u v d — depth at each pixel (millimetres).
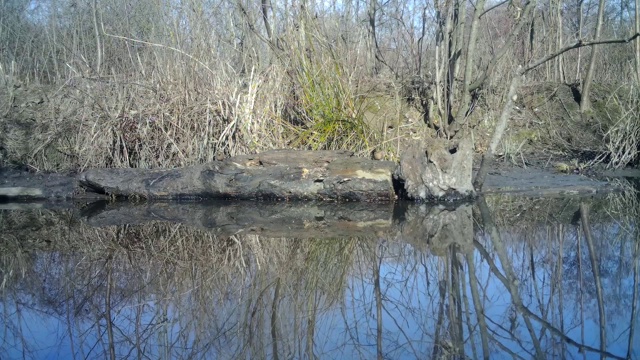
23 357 3697
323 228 6789
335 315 4238
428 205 7906
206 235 6594
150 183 8531
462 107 10227
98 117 9133
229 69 9016
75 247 6297
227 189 8320
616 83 12352
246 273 5285
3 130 9766
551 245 5953
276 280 5066
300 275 5180
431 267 5293
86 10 15781
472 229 6613
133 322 4266
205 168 8430
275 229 6793
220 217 7516
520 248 5859
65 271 5508
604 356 3475
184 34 9406
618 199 8141
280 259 5648
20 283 5172
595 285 4785
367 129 9141
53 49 15281
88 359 3645
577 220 6977
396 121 10031
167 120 9039
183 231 6812
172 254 5965
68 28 16266
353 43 9914
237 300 4625
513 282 4875
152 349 3805
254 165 8336
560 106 11914
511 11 11430
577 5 15211
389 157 8945
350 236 6371
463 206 7797
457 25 10906
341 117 8945
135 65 10195
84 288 5023
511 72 11445
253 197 8391
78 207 8320
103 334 4066
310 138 8891
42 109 10375
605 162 10406
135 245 6332
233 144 8805
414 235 6383
